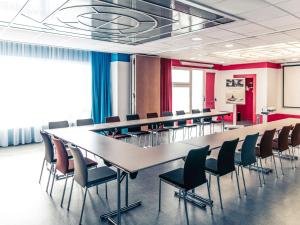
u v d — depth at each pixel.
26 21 4.32
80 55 7.59
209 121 8.51
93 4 3.46
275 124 5.77
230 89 10.77
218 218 3.02
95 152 3.13
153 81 8.57
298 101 10.44
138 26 4.61
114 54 8.08
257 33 5.16
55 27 4.72
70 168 3.36
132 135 6.06
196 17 4.02
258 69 10.58
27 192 3.75
